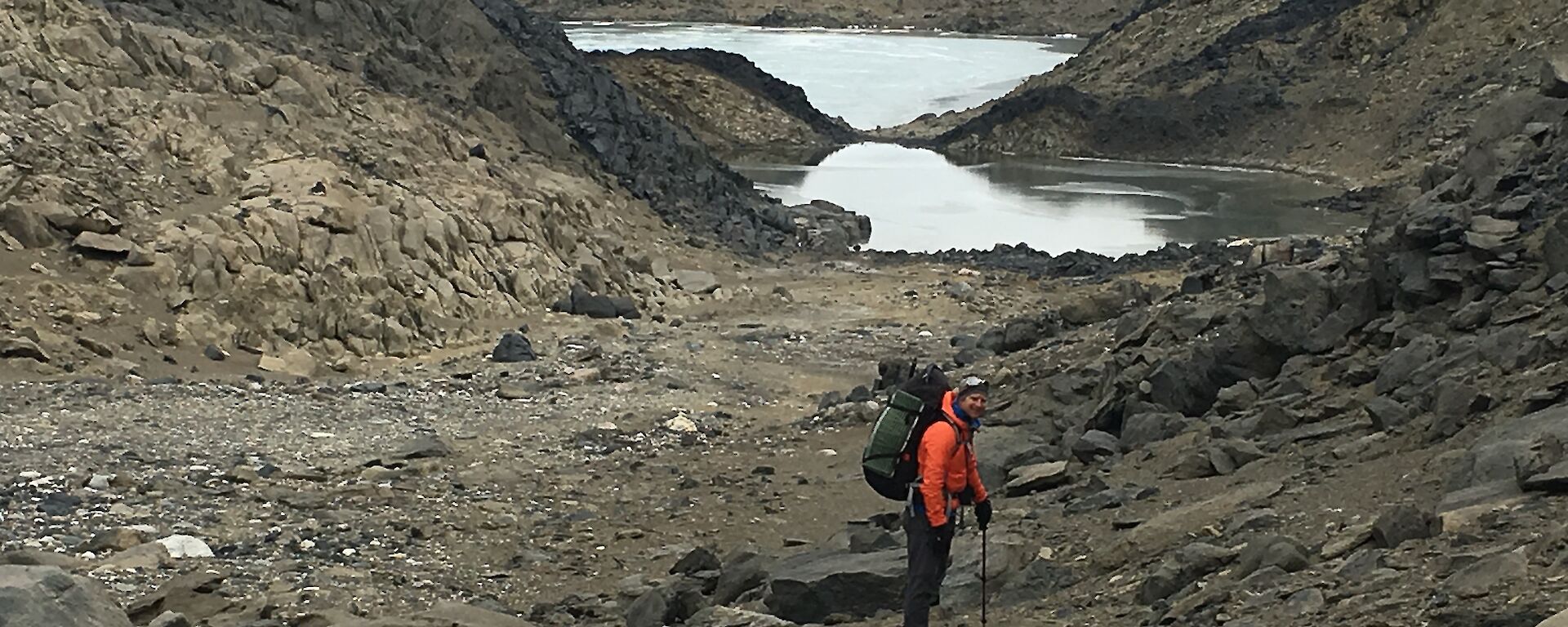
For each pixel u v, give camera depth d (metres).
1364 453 11.00
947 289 32.22
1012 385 18.17
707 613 9.36
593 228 32.38
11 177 22.56
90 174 23.69
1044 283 33.78
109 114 25.58
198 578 10.80
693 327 27.16
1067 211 50.16
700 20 131.62
